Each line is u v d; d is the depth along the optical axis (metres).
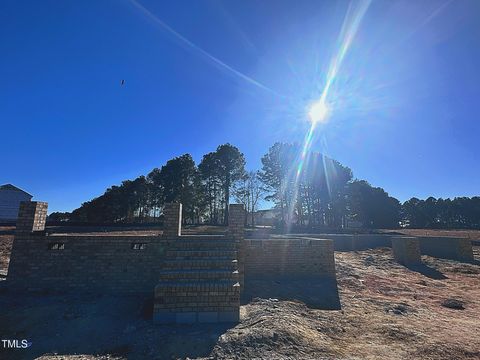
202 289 6.64
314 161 42.66
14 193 45.19
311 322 6.71
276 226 42.34
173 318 6.51
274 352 5.08
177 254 8.08
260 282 9.84
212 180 47.50
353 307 8.18
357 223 57.75
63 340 5.64
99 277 8.52
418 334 6.16
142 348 5.31
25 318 6.48
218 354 5.04
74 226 37.56
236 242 8.98
